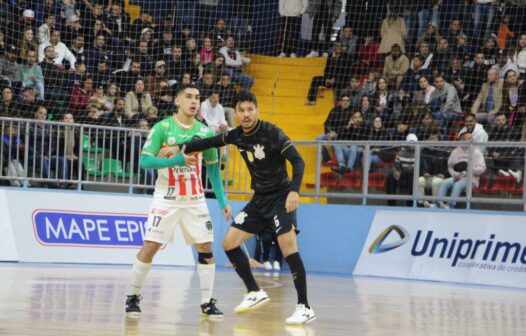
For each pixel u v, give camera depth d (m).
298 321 9.47
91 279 14.73
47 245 18.95
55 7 23.00
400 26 24.66
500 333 9.34
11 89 20.69
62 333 7.87
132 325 8.75
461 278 18.47
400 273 19.47
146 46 23.72
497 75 22.05
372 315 10.91
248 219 9.85
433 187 19.22
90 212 19.56
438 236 19.11
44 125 18.95
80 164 19.33
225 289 14.28
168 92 23.50
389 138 21.94
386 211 20.05
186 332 8.34
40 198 19.03
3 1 21.80
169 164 9.70
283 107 25.61
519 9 23.70
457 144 18.91
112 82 23.00
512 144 18.23
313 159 20.88
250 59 26.50
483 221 18.53
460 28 23.72
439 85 22.30
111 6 23.98
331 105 25.36
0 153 18.47
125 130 19.80
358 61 25.00
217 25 25.70
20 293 11.70
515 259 17.83
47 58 21.77
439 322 10.29
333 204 20.78
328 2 26.16
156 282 14.86
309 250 20.91
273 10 26.59
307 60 26.33
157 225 9.90
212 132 10.39
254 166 9.76
